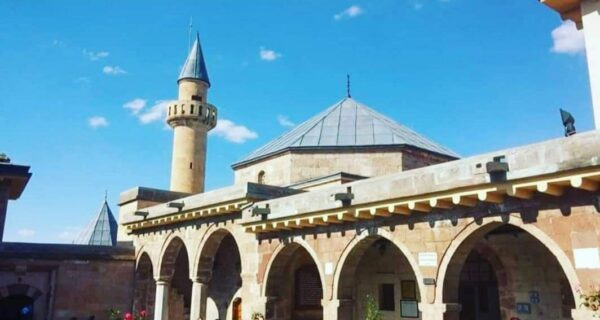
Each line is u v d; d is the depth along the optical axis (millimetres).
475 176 11805
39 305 24688
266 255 18234
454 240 12688
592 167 9789
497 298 17016
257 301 18109
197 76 38312
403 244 13828
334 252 15828
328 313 15555
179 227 23094
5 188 22203
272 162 26375
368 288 19719
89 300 25375
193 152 36906
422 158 25516
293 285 20828
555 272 15258
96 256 25875
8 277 24266
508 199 11727
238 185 19484
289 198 17266
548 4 13266
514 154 11258
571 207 10633
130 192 28844
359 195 14727
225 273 24781
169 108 37719
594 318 9852
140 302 26031
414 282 18516
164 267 24062
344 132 26703
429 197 12773
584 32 12648
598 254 10070
